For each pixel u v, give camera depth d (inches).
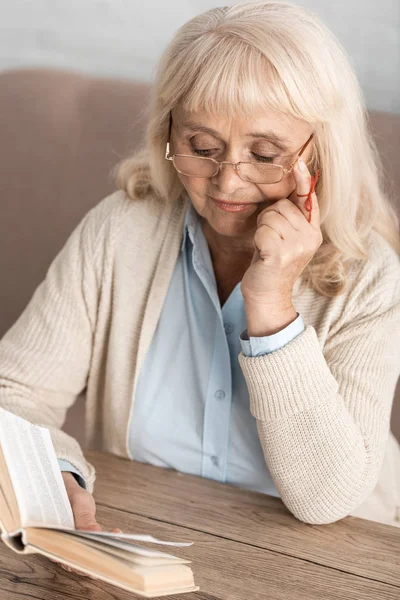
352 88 45.9
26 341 52.9
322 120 43.3
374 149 55.6
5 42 90.9
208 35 42.1
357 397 46.3
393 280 49.8
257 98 40.9
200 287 52.1
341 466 43.7
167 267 52.1
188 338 52.4
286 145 42.9
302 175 43.9
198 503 45.3
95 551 31.4
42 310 53.3
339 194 46.5
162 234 53.0
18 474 35.3
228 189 43.8
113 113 78.0
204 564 38.8
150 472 49.0
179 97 43.2
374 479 45.5
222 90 40.9
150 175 53.1
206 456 52.2
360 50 79.4
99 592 36.2
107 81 79.9
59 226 79.4
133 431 53.1
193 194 46.0
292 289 46.4
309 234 44.1
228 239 49.4
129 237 53.2
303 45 41.7
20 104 80.7
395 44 78.4
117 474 48.3
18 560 38.2
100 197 78.1
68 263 53.8
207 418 51.5
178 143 44.6
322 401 43.7
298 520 44.3
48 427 48.7
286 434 43.9
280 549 40.8
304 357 43.3
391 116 71.2
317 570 39.0
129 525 42.1
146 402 52.7
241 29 41.7
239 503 45.8
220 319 50.1
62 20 88.4
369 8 78.5
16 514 33.0
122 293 52.7
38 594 35.7
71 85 80.1
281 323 44.0
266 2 44.4
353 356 47.4
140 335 51.8
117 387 52.8
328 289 49.3
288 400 43.5
